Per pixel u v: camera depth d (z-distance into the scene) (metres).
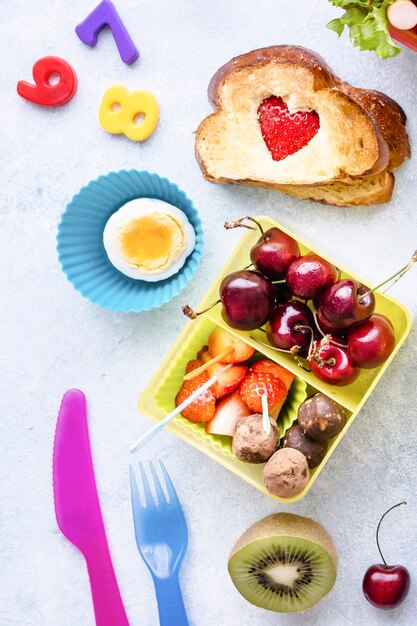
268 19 0.66
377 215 0.65
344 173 0.63
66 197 0.68
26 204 0.68
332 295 0.59
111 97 0.66
